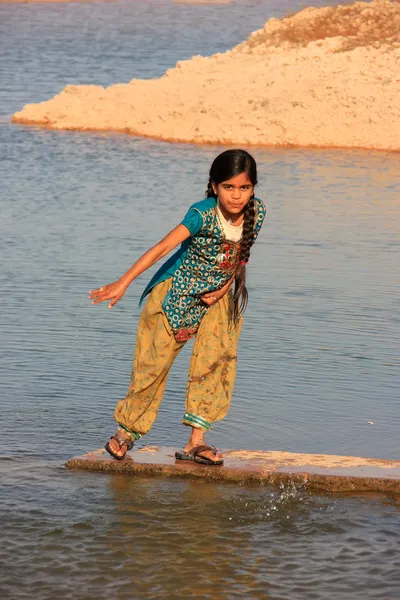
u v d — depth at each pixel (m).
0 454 10.88
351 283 19.28
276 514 9.51
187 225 9.59
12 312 16.75
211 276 9.98
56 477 10.28
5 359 14.23
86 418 12.07
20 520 9.21
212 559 8.58
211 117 43.12
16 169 33.38
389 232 24.20
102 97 46.44
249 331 15.92
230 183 9.46
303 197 28.89
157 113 44.19
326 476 10.12
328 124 41.69
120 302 17.69
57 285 18.70
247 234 9.79
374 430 11.96
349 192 29.89
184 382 13.56
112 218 25.55
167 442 11.51
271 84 45.75
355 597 7.99
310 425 12.08
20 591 7.97
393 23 54.78
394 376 13.91
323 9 57.88
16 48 72.12
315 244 22.77
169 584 8.15
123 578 8.23
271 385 13.43
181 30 90.19
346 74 45.72
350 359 14.61
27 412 12.18
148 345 10.31
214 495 9.92
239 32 89.25
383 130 41.16
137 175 32.62
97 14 105.25
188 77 48.56
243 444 11.50
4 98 50.78
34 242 22.55
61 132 42.81
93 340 15.32
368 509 9.68
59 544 8.77
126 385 13.32
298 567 8.47
